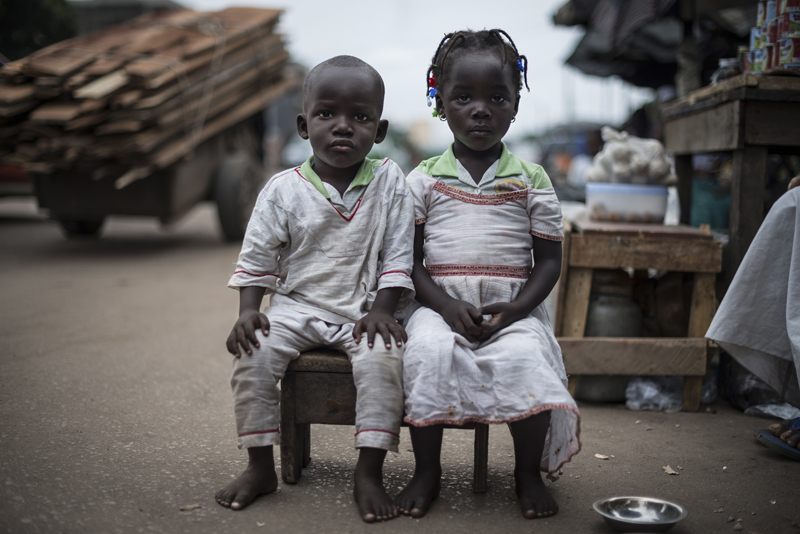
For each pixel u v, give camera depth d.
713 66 6.31
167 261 6.46
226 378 3.07
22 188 8.99
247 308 1.98
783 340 2.35
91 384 2.93
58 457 2.17
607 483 2.09
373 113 1.99
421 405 1.82
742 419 2.72
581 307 2.87
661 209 3.08
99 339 3.69
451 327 1.99
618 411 2.82
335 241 2.02
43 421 2.48
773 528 1.80
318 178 2.04
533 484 1.87
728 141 2.91
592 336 2.91
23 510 1.81
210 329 3.99
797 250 2.18
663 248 2.80
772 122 2.82
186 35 6.64
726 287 2.94
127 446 2.28
